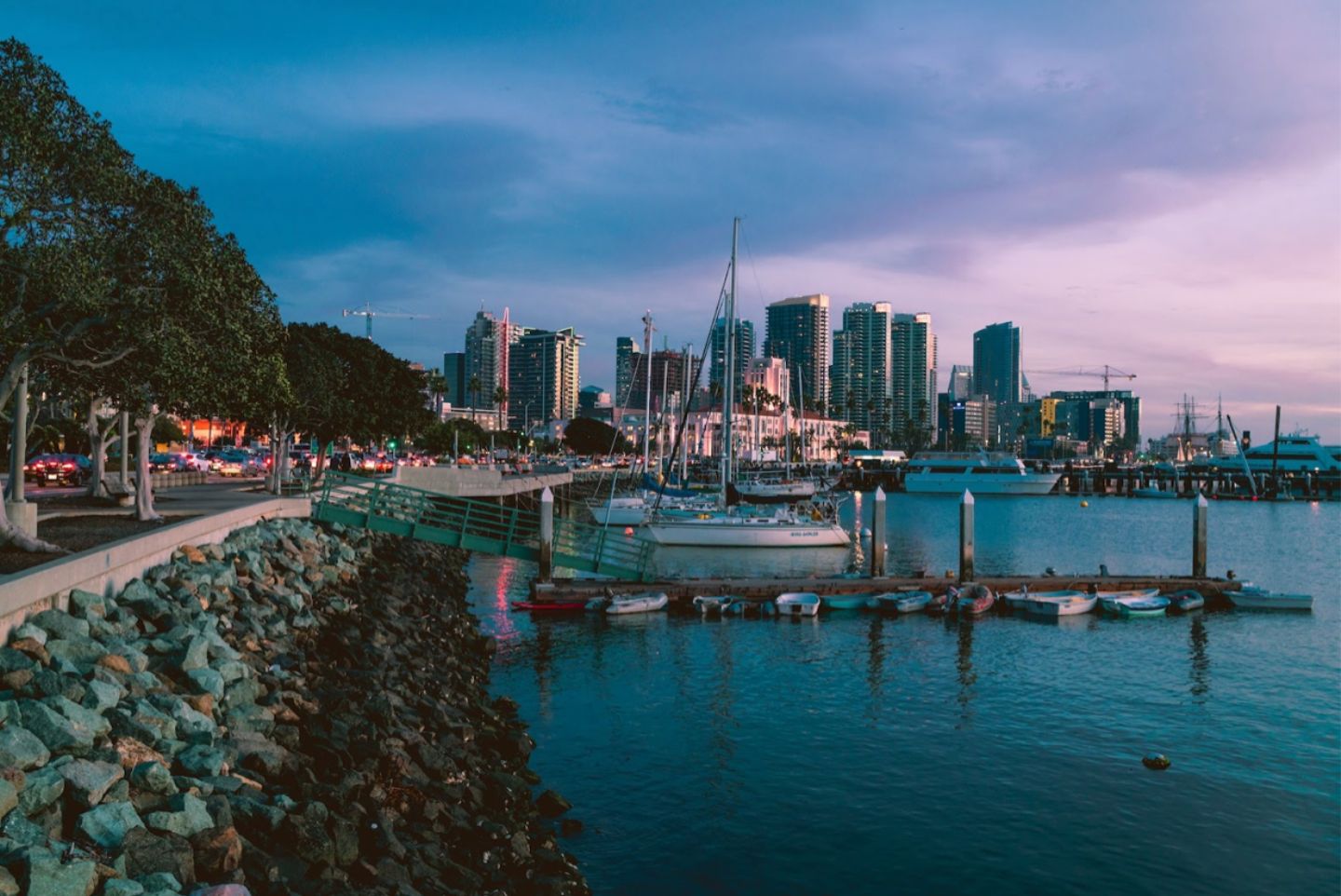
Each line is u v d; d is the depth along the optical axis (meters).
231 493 53.59
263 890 10.77
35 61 21.84
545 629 38.25
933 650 35.22
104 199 22.95
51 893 8.76
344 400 69.06
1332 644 37.16
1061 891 16.64
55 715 11.72
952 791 21.11
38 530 28.91
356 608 30.97
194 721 14.17
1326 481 172.38
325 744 15.90
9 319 21.38
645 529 69.44
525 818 18.11
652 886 16.52
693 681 30.38
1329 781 21.81
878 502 46.44
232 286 26.48
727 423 74.12
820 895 16.41
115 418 43.56
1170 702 28.45
